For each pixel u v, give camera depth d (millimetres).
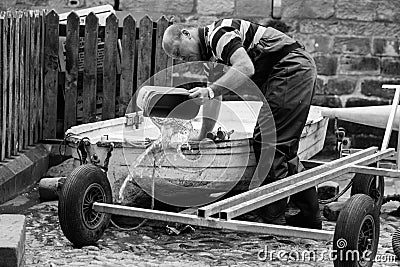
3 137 9820
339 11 12945
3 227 6617
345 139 10031
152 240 7922
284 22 13047
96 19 11258
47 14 11273
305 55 8156
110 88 11383
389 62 12961
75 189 7270
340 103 13055
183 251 7578
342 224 6457
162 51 11531
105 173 7711
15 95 10180
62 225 7324
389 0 12859
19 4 13055
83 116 11367
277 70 8102
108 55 11336
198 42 7879
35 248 7484
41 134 11273
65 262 7035
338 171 7570
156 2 13117
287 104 8016
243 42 8031
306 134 9477
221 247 7773
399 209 9312
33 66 10883
